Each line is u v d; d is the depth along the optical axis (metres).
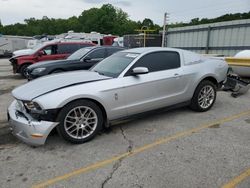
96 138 4.29
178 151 3.79
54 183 3.07
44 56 11.62
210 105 5.69
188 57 5.42
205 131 4.54
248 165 3.36
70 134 3.97
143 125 4.85
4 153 3.83
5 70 15.38
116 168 3.36
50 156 3.72
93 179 3.13
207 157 3.58
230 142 4.06
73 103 3.92
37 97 3.79
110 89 4.21
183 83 5.14
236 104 6.23
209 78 5.66
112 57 5.33
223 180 3.05
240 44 16.64
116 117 4.39
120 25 88.31
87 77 4.42
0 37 29.69
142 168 3.34
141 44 24.80
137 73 4.41
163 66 4.96
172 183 3.01
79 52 9.53
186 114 5.46
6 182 3.10
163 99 4.89
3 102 6.90
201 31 19.72
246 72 8.81
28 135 3.74
